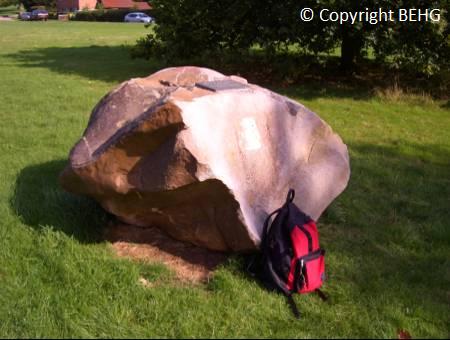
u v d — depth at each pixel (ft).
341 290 13.57
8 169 21.09
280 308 12.78
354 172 22.40
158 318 12.26
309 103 35.27
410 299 13.32
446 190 20.83
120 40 85.15
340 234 16.90
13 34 100.32
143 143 13.26
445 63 37.27
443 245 16.38
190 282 13.87
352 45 43.75
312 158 16.52
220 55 44.47
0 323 12.00
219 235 14.42
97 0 256.32
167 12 44.06
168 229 15.37
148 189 13.35
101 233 16.12
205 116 13.64
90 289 13.14
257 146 15.01
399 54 37.09
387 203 19.36
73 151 14.49
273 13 38.40
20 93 36.86
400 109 34.12
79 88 39.06
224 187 13.17
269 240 13.55
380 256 15.52
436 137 28.22
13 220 16.47
